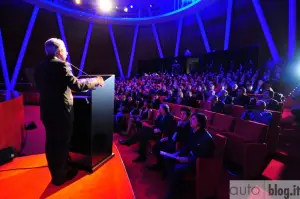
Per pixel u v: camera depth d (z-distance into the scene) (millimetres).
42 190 1588
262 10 9445
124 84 11617
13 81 13312
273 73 7754
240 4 11172
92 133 1735
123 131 5887
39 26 14227
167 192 2664
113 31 17516
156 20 16344
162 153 3000
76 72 16547
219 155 2695
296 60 7457
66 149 1560
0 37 12406
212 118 4539
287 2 8414
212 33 13578
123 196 1530
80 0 15625
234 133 3684
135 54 18109
